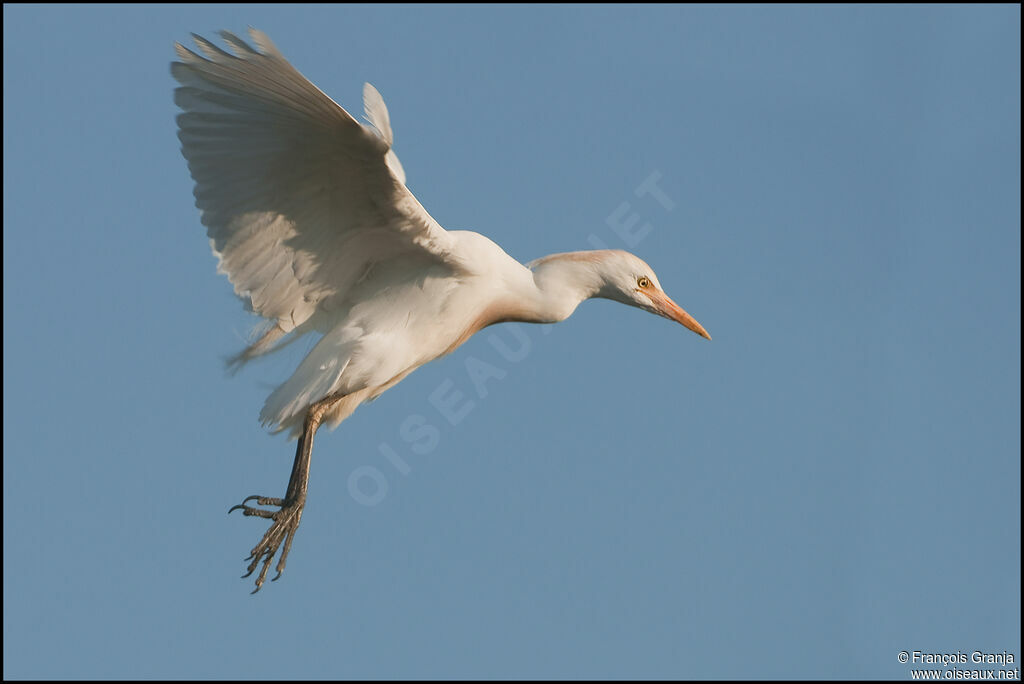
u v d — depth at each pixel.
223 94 9.86
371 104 9.71
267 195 10.55
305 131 9.91
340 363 11.48
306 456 11.39
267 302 11.39
